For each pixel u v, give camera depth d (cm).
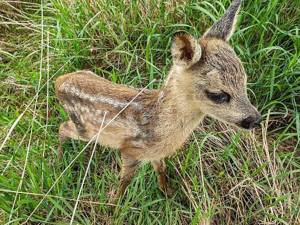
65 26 96
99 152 88
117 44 97
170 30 95
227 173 86
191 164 85
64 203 81
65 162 85
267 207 82
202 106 68
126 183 80
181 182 85
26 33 106
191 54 65
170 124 72
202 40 68
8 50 103
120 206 81
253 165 87
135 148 76
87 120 79
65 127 85
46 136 88
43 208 81
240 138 88
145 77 93
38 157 85
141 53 95
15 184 81
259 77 91
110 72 96
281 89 91
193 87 67
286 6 95
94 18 98
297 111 91
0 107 94
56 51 96
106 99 76
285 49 95
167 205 81
